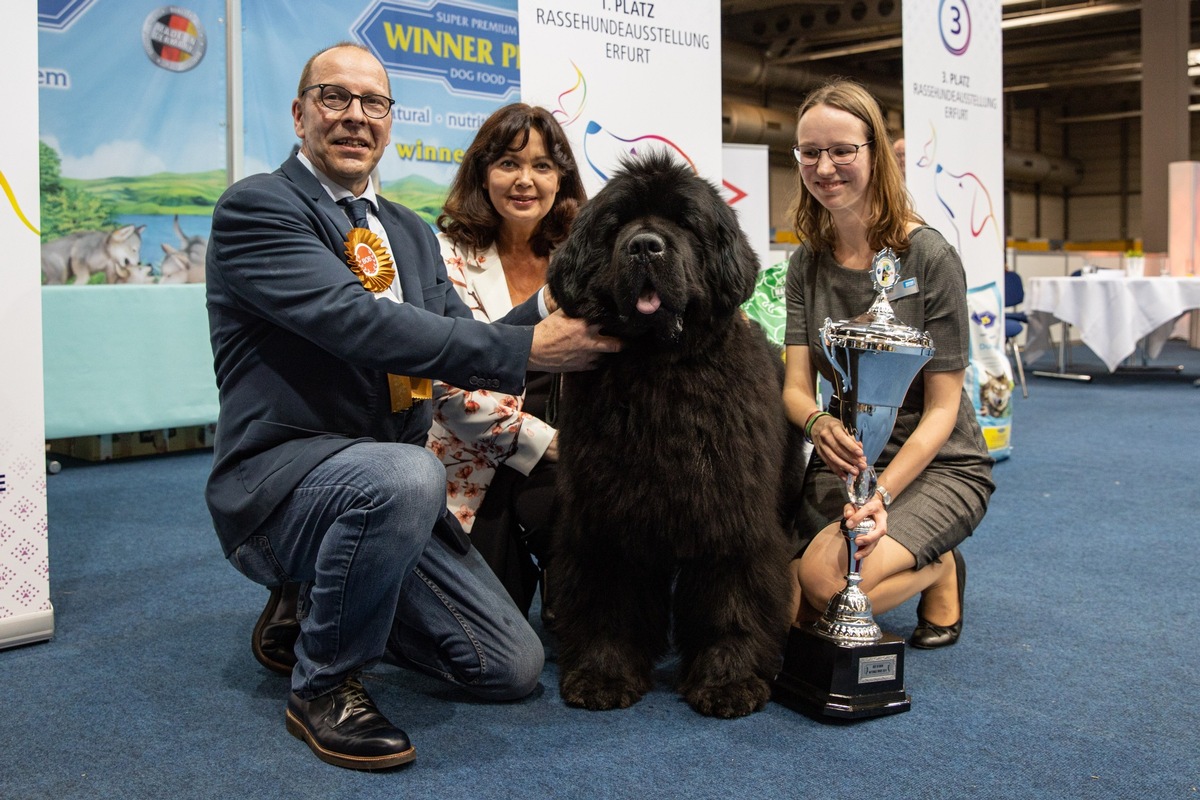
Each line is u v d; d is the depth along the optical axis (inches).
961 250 199.3
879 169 98.0
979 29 196.9
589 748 79.4
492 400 100.3
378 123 87.0
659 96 143.9
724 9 555.2
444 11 265.6
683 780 73.5
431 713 87.7
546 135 106.4
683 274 76.2
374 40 255.0
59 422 210.2
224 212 80.7
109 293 215.0
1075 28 650.2
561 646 92.2
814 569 95.5
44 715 87.0
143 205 233.8
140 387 221.0
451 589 88.1
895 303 99.1
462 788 72.6
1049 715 86.2
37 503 106.0
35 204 106.3
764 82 592.1
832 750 78.8
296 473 78.5
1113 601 120.5
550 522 103.4
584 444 85.0
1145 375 400.5
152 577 132.6
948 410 97.0
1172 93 533.0
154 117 231.9
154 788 72.9
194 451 241.1
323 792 72.1
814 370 110.3
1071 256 526.0
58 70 220.1
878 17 522.3
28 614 105.7
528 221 108.2
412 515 75.9
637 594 89.9
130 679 96.0
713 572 86.5
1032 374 405.1
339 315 77.5
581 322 81.4
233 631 111.0
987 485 102.6
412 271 92.4
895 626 112.3
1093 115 874.8
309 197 85.0
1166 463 216.7
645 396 81.9
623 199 81.0
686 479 81.7
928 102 186.7
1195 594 123.2
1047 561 139.1
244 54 239.5
